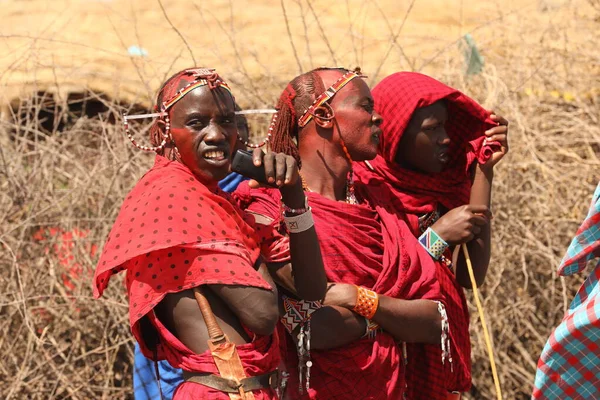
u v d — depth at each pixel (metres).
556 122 16.17
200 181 8.16
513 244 15.11
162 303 7.85
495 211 15.10
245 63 18.48
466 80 16.31
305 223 8.42
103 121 15.64
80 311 14.09
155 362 8.33
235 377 7.59
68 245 14.16
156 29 20.52
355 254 9.62
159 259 7.71
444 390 10.30
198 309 7.71
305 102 9.83
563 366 8.52
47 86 17.31
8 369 13.76
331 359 9.38
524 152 15.58
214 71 8.22
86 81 17.48
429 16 20.78
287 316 9.24
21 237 13.91
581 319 8.22
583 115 16.59
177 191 7.81
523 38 17.08
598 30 17.80
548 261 15.28
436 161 10.49
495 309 14.88
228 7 21.58
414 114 10.39
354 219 9.72
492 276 15.04
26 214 14.36
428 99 10.29
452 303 10.48
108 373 13.87
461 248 10.82
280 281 8.82
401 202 10.55
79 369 14.05
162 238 7.54
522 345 15.37
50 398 13.25
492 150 10.62
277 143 9.98
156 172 8.10
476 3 21.19
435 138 10.45
